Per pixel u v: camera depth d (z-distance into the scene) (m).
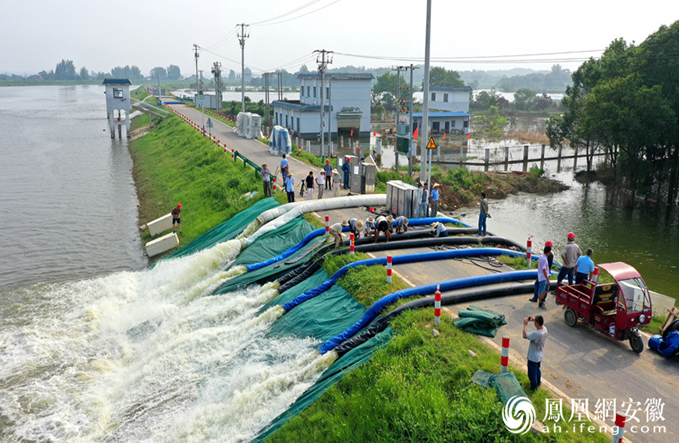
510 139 86.50
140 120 100.19
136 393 15.64
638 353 12.66
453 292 15.61
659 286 25.23
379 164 56.22
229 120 77.81
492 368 11.47
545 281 15.07
